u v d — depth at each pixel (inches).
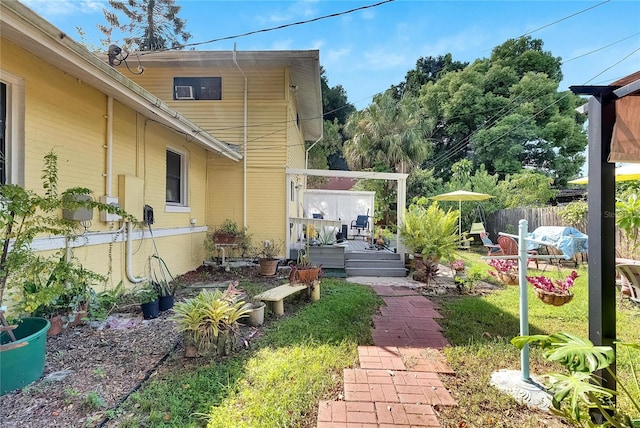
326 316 179.3
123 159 205.2
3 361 96.7
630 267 198.7
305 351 132.7
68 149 160.9
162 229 252.4
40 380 105.9
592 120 83.2
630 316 179.9
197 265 318.7
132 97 177.0
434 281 282.0
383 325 170.9
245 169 343.0
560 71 843.4
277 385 106.0
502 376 113.7
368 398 101.2
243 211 343.3
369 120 714.2
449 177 893.8
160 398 96.9
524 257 113.0
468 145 874.1
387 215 668.1
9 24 111.0
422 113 859.4
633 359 126.0
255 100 347.9
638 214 192.7
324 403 98.5
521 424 89.4
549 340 78.2
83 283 148.3
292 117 388.5
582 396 65.7
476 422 90.3
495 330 163.2
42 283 139.9
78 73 154.6
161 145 251.3
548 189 594.6
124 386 105.1
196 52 326.0
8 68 129.7
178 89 346.9
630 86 73.5
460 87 862.5
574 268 329.1
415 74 1048.2
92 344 136.5
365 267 322.7
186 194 295.4
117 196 198.5
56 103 153.3
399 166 690.2
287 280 272.1
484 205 562.9
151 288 186.9
